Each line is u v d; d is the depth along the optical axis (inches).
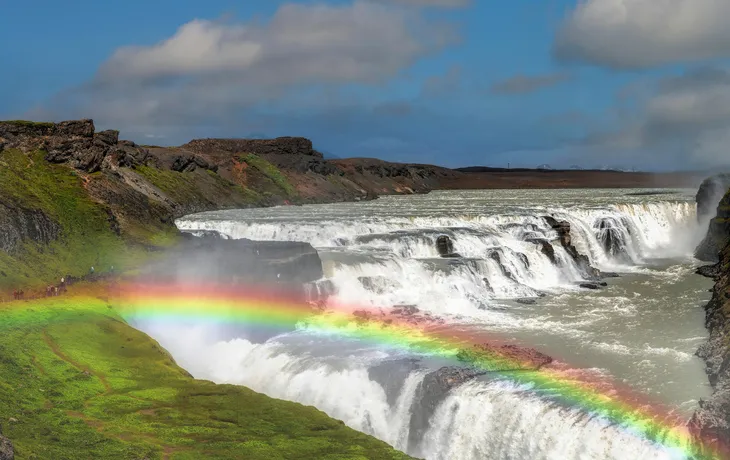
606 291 3157.0
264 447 1557.6
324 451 1555.1
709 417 1579.7
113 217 3555.6
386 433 1919.3
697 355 2134.6
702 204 4507.9
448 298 2883.9
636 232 4338.1
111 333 2245.3
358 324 2516.0
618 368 2034.9
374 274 3002.0
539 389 1871.3
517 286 3174.2
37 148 4077.3
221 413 1743.4
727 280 2672.2
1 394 1710.1
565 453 1668.3
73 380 1871.3
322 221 4227.4
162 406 1770.4
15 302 2420.0
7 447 1326.3
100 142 4788.4
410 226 4124.0
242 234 4069.9
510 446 1747.0
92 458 1443.2
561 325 2536.9
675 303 2864.2
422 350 2220.7
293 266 2795.3
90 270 2869.1
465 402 1835.6
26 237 2913.4
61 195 3582.7
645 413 1717.5
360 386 2006.6
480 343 2298.2
